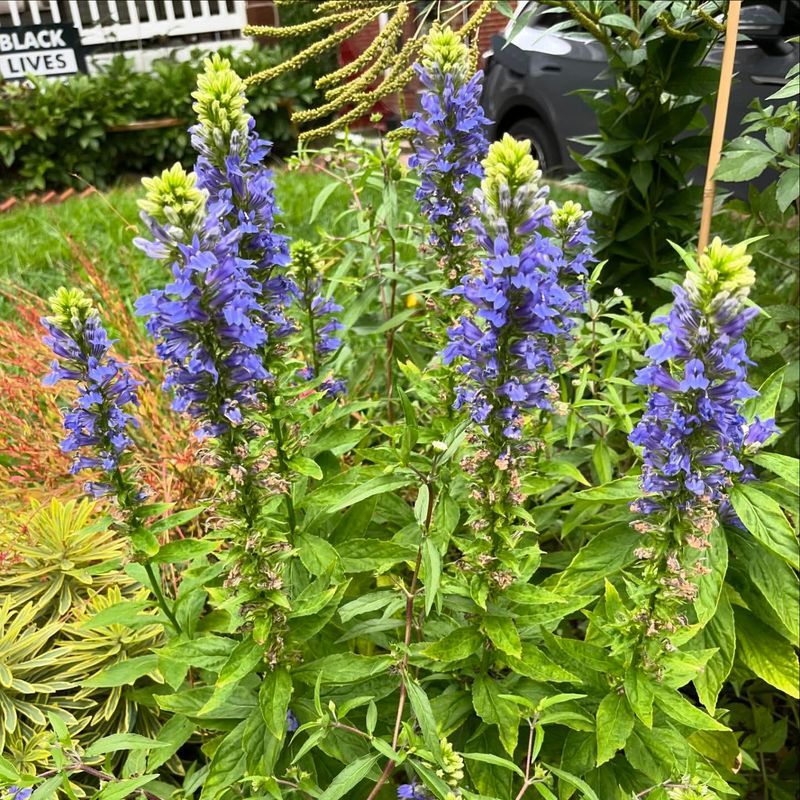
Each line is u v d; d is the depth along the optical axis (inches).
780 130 125.0
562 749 95.0
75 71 494.0
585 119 294.2
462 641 85.2
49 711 100.5
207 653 87.7
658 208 155.5
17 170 470.9
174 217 69.4
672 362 74.9
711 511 76.8
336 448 112.7
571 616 119.4
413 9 170.7
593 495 98.0
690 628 87.1
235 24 565.9
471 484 87.0
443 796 70.2
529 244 75.9
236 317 70.5
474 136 107.4
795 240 143.6
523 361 79.5
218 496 84.8
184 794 89.7
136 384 87.0
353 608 86.8
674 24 133.1
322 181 317.1
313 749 92.7
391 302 145.6
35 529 118.0
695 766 84.1
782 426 137.9
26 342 155.6
